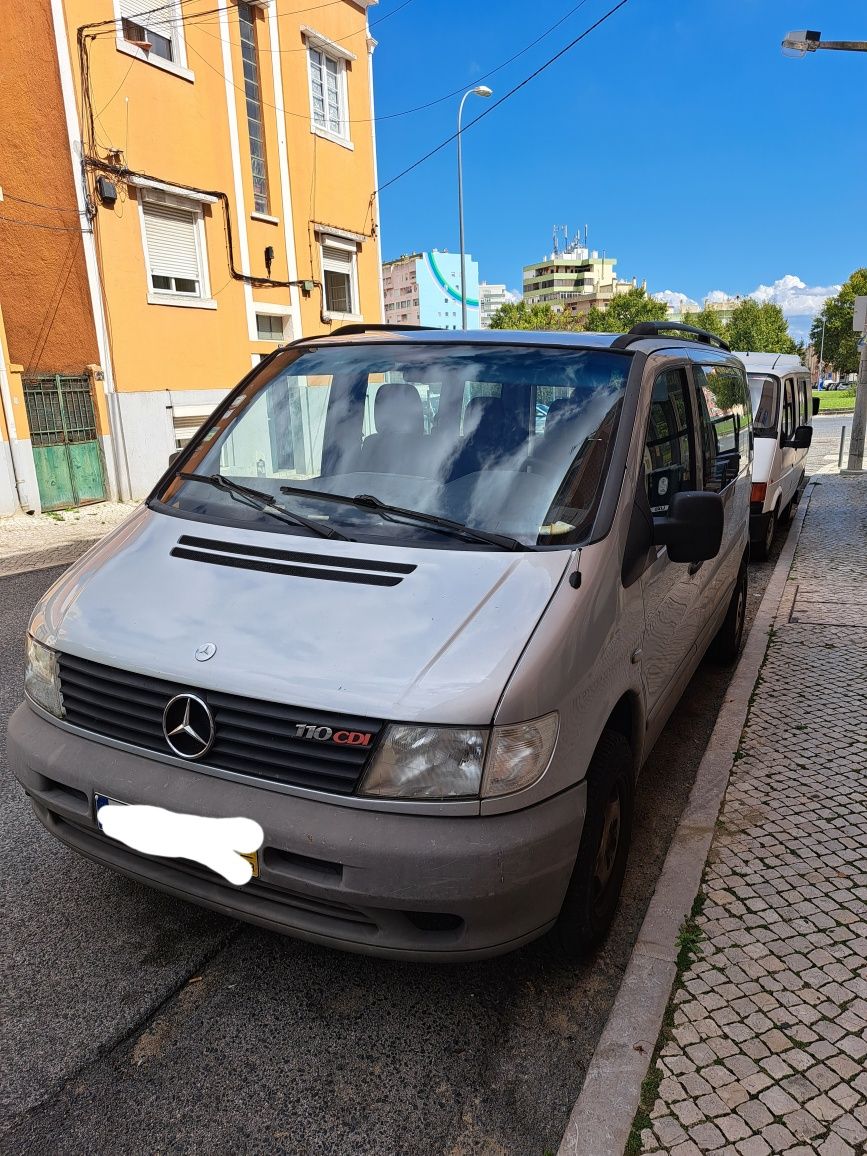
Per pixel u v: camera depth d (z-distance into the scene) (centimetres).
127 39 1373
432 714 210
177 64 1470
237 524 289
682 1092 218
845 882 312
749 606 723
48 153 1262
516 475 284
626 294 8656
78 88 1275
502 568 248
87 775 241
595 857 256
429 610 235
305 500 293
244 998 260
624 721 298
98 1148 208
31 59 1227
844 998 252
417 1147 210
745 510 553
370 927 219
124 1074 231
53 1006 256
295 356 369
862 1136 205
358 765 212
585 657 239
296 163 1811
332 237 1964
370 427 316
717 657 566
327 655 225
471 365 325
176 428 1541
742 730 447
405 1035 246
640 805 394
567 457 287
